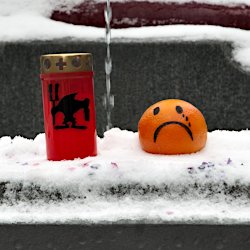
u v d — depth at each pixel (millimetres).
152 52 1779
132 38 1785
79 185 1395
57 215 1380
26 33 1796
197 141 1487
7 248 1376
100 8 1822
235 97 1786
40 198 1396
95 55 1782
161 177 1393
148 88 1787
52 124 1473
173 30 1804
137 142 1541
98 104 1791
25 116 1796
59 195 1396
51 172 1402
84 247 1371
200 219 1364
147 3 1818
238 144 1535
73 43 1781
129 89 1788
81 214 1378
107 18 1804
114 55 1781
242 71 1778
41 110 1793
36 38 1790
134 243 1368
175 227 1364
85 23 1826
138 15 1819
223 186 1388
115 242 1369
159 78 1784
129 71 1783
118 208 1384
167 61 1781
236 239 1361
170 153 1482
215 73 1783
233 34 1797
